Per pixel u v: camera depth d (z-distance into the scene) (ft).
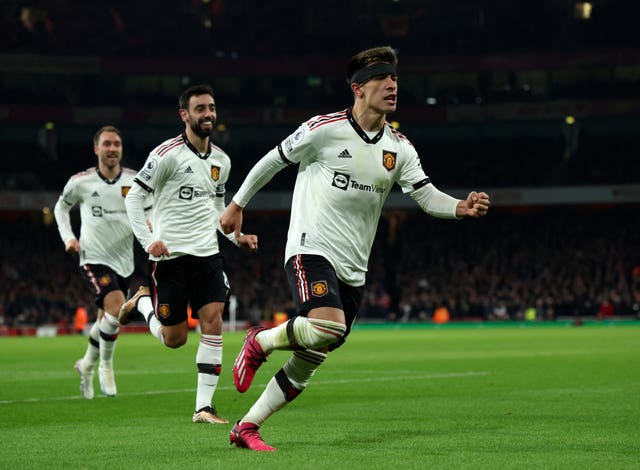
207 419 43.06
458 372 78.95
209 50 271.49
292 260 32.63
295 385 32.71
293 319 31.50
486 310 233.96
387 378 72.13
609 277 240.94
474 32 272.92
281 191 266.57
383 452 32.89
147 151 278.46
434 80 280.51
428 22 276.41
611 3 265.13
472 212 32.96
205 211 45.85
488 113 263.70
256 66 263.49
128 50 265.95
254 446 33.09
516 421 43.39
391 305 259.60
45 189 259.80
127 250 57.06
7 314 219.00
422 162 279.28
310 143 32.45
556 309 233.76
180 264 45.16
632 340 141.69
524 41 270.05
